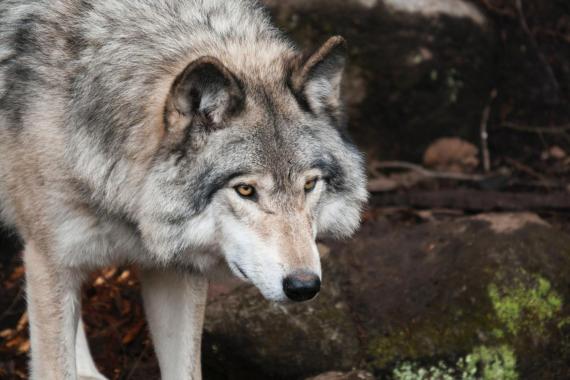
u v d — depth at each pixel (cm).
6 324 1177
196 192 790
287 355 1066
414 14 1532
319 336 1077
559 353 1076
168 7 869
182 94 777
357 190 885
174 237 809
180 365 948
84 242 848
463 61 1587
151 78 823
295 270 760
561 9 1750
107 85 828
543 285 1109
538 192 1504
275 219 779
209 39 853
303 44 1506
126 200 820
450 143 1597
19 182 860
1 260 1266
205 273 883
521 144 1641
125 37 845
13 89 864
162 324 950
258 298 1093
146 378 1109
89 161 815
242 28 882
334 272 1155
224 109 787
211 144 787
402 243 1208
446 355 1066
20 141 847
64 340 877
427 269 1157
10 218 927
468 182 1535
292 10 1489
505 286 1105
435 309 1103
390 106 1563
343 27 1509
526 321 1085
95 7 862
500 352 1063
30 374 887
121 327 1186
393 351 1072
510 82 1673
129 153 812
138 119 813
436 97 1578
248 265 782
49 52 852
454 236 1198
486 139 1638
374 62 1532
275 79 826
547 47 1736
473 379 1053
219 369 1098
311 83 834
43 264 864
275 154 785
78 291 895
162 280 934
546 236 1166
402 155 1594
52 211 839
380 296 1130
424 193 1452
